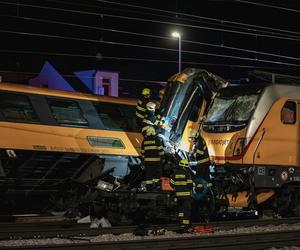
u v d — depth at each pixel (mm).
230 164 19906
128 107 21219
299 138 21141
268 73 21656
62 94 19891
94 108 20391
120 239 15172
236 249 13547
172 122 19922
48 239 14789
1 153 18016
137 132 20906
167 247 13383
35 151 18453
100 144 19859
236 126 20203
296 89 21156
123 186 19156
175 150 19719
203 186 18781
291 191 21125
